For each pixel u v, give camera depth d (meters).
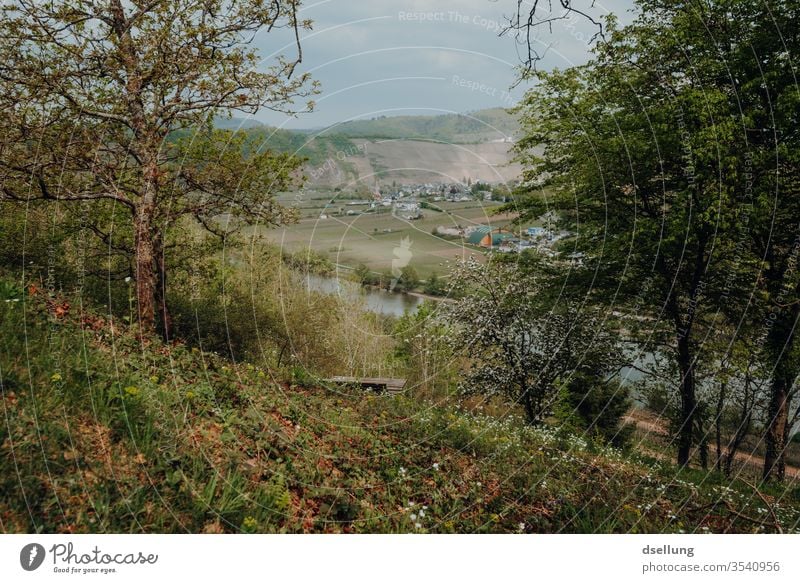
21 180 9.27
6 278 7.27
